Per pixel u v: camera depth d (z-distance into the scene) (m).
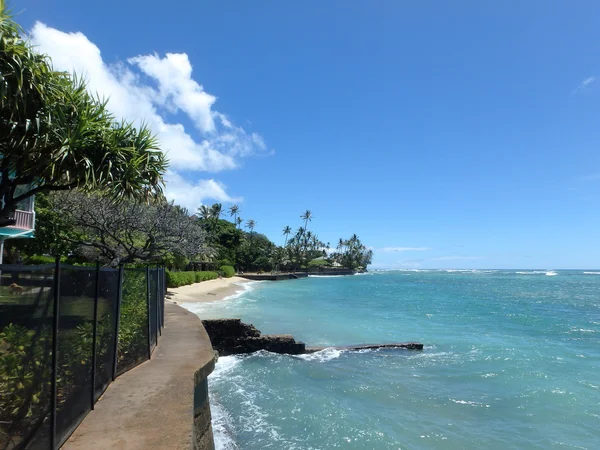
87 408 4.99
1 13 6.09
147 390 5.95
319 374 13.17
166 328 11.73
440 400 10.70
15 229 16.30
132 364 7.22
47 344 3.70
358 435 8.15
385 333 22.31
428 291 65.75
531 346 18.97
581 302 45.81
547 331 24.08
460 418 9.45
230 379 12.21
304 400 10.19
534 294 59.44
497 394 11.29
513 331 24.03
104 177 7.94
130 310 7.29
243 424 8.62
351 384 12.05
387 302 43.22
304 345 16.44
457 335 22.17
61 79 7.63
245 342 16.05
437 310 35.75
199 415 6.86
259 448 7.51
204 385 7.52
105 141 7.92
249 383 11.79
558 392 11.47
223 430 8.30
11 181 7.96
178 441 4.26
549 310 36.91
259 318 26.11
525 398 10.94
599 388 11.95
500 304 42.62
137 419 4.86
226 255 98.50
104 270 5.71
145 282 8.23
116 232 19.98
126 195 8.88
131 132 9.05
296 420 8.87
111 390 5.94
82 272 4.73
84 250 22.84
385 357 15.95
